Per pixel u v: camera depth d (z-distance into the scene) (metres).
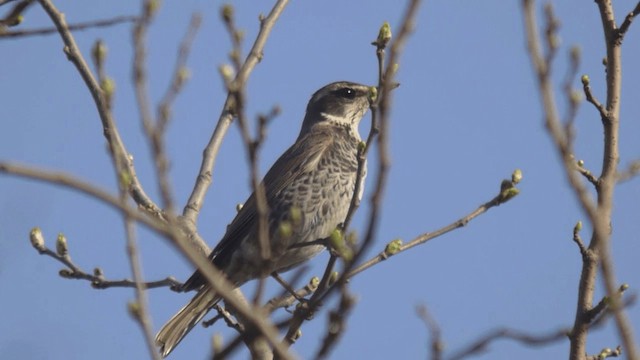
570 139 7.89
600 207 10.90
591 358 11.09
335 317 7.38
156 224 6.20
